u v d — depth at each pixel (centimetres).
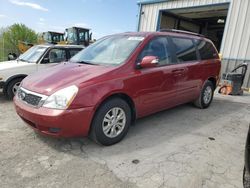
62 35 1806
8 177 256
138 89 358
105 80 318
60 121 286
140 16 1414
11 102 564
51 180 254
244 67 813
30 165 281
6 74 573
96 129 316
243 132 420
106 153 316
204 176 270
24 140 346
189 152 328
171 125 435
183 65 453
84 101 295
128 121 358
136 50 372
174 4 1248
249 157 217
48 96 296
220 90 812
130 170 277
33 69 617
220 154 327
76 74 329
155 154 318
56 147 328
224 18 1612
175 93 441
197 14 1486
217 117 501
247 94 832
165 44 429
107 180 256
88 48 449
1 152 309
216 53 584
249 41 963
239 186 255
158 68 395
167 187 248
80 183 250
